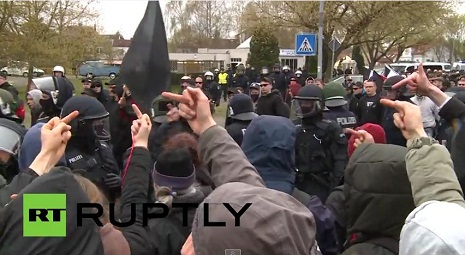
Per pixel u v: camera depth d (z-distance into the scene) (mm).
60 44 32438
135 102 2770
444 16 33125
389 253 2420
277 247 1583
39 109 7332
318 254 1929
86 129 4410
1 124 4270
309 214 1713
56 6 31703
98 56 42844
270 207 1646
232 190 1735
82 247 1923
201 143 2436
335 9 30422
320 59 18656
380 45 44969
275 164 3408
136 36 2699
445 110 3232
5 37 30391
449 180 2279
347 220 2664
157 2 2678
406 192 2436
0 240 1901
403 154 2488
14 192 2334
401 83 3277
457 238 1776
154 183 2953
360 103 9758
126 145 7246
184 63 39594
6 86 10570
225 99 32312
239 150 2410
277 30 34594
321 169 5992
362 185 2494
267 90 9492
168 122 5488
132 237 2719
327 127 6012
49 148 2430
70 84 7113
